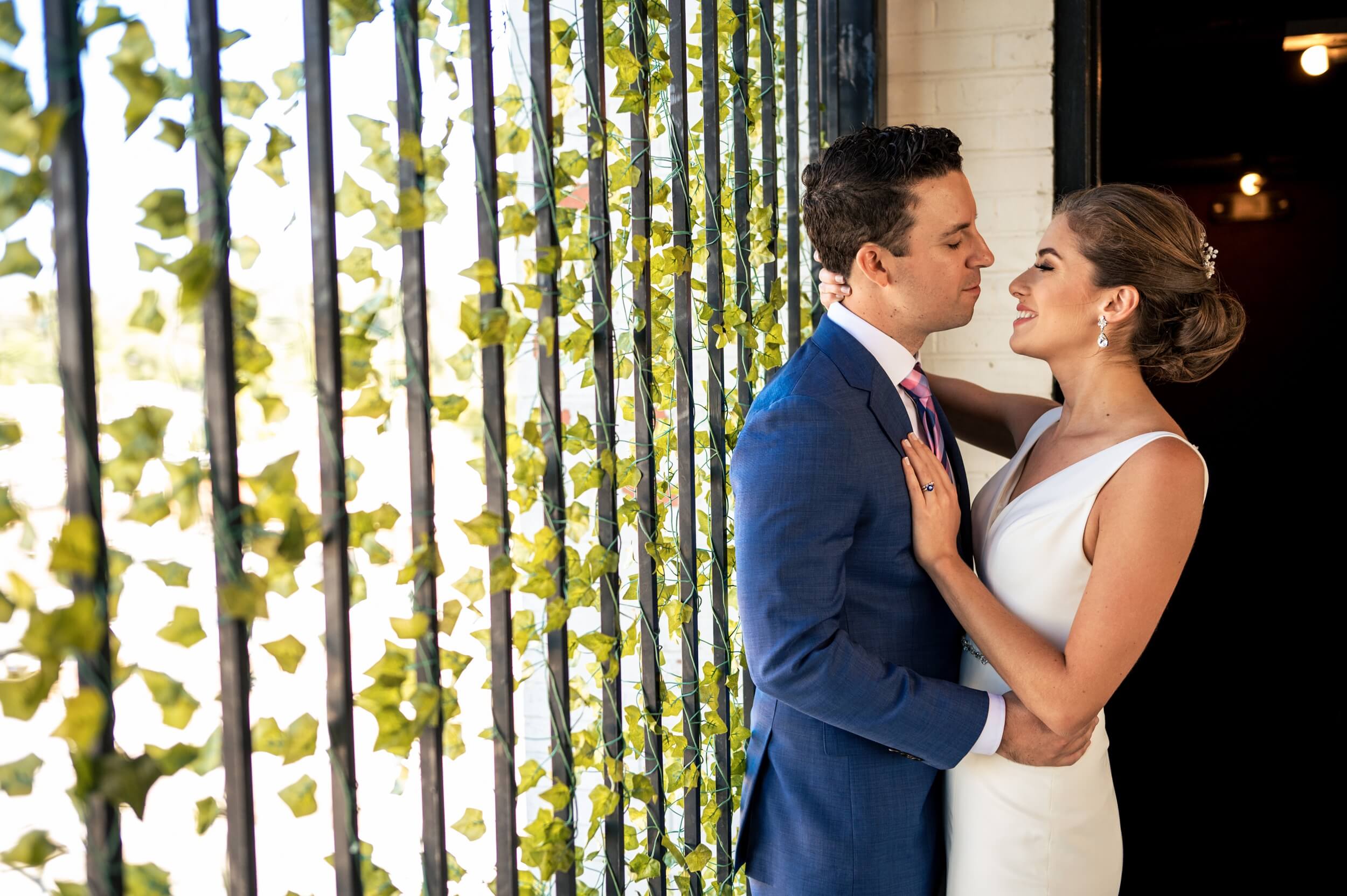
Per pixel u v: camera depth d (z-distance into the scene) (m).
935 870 1.58
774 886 1.55
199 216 0.75
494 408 1.10
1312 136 3.30
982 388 1.99
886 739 1.39
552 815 1.25
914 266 1.50
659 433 1.80
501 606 1.11
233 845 0.77
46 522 0.75
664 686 1.67
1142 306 1.47
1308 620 3.41
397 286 1.04
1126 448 1.41
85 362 0.65
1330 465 3.38
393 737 0.96
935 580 1.47
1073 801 1.48
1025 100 2.54
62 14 0.64
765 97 2.01
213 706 1.08
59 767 1.44
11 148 0.62
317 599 2.98
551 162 1.20
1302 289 3.36
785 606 1.36
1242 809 3.30
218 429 0.75
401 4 0.94
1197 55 3.35
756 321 1.96
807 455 1.38
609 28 1.40
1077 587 1.45
